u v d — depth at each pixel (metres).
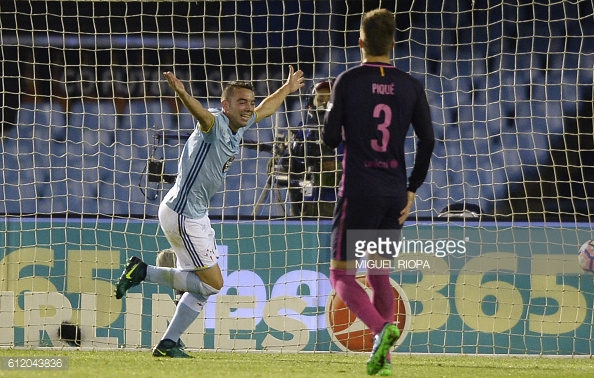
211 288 20.12
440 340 23.56
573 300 23.67
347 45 28.05
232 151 19.58
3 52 27.78
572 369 19.47
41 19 28.11
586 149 27.28
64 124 27.72
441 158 27.30
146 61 28.16
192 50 28.20
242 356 21.62
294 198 25.89
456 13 27.39
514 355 23.03
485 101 28.06
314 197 25.80
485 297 23.73
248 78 28.06
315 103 26.42
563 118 27.52
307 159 26.16
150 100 27.92
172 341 20.44
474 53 28.38
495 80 28.19
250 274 24.08
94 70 28.16
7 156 27.08
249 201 26.06
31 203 26.72
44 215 25.38
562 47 28.30
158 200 26.78
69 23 28.16
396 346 23.58
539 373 18.22
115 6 28.19
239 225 24.22
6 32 27.86
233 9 28.20
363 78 15.74
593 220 25.81
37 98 27.73
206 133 19.03
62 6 28.08
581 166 25.94
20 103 27.62
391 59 28.28
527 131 27.59
